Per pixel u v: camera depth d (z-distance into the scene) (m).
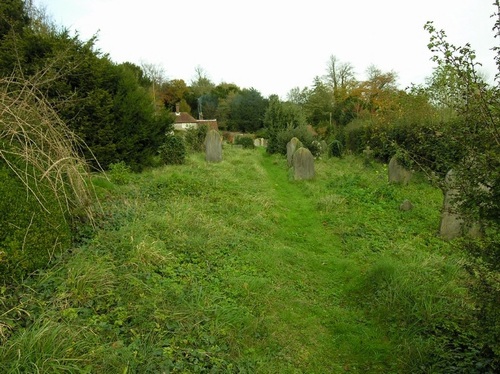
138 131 11.45
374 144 15.33
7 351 2.59
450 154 3.05
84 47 10.40
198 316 3.69
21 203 3.95
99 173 9.02
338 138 22.30
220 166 13.02
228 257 5.45
